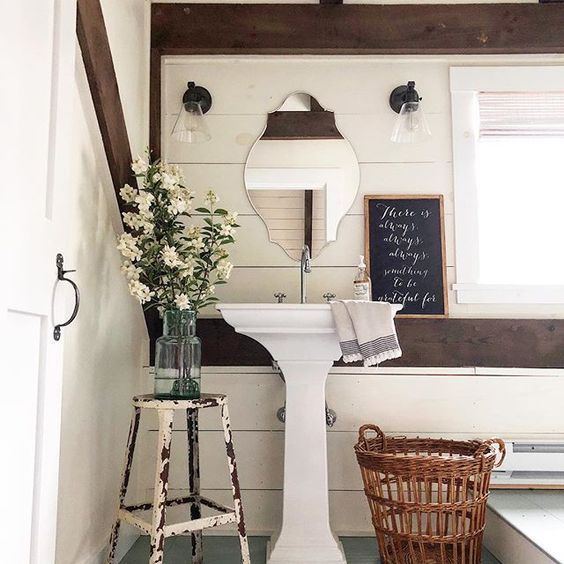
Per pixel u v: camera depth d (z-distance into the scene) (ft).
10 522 4.01
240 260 9.16
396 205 9.25
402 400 8.82
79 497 6.45
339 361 8.89
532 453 8.49
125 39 8.00
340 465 8.73
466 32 9.18
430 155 9.36
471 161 9.32
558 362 8.84
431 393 8.83
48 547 4.58
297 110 9.41
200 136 8.75
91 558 6.70
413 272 9.09
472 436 8.75
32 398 4.34
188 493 8.75
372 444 8.07
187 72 9.45
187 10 9.20
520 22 9.20
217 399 6.72
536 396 8.81
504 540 7.32
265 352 8.94
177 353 6.79
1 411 3.82
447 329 8.92
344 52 9.29
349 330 7.04
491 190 9.48
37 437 4.43
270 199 9.25
